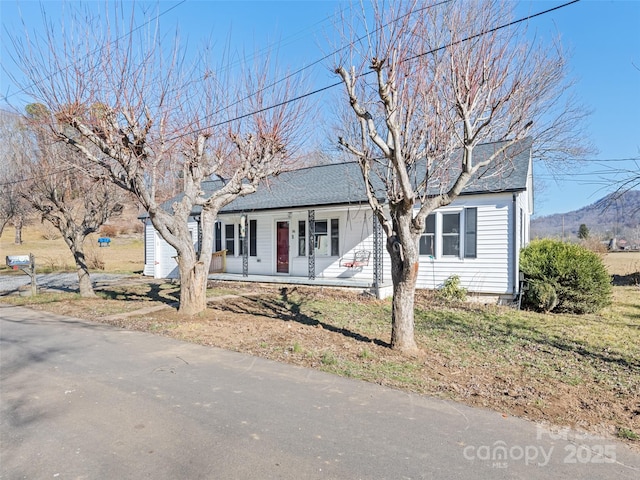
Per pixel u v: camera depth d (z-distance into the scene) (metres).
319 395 4.62
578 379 5.48
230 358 6.07
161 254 19.72
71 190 12.95
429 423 3.93
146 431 3.72
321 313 9.88
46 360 6.00
